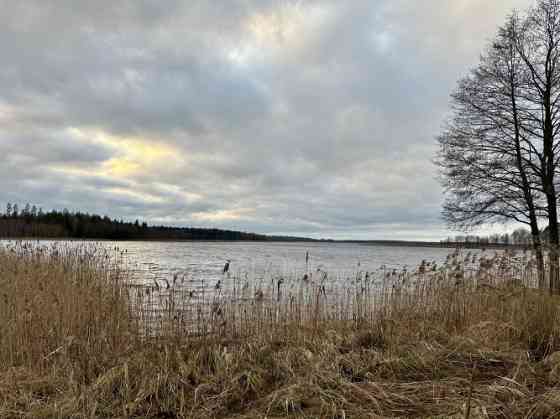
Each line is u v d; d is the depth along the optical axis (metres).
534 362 5.78
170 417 4.54
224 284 11.21
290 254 48.53
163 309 7.29
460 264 9.05
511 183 12.69
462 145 13.53
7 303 7.06
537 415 4.05
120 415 4.55
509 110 12.94
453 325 8.00
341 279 13.55
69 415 4.45
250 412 4.50
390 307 8.64
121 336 6.71
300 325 7.48
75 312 7.19
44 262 10.55
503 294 8.22
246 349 6.33
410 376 5.42
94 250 11.70
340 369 5.56
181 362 5.53
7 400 4.82
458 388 4.80
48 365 5.93
